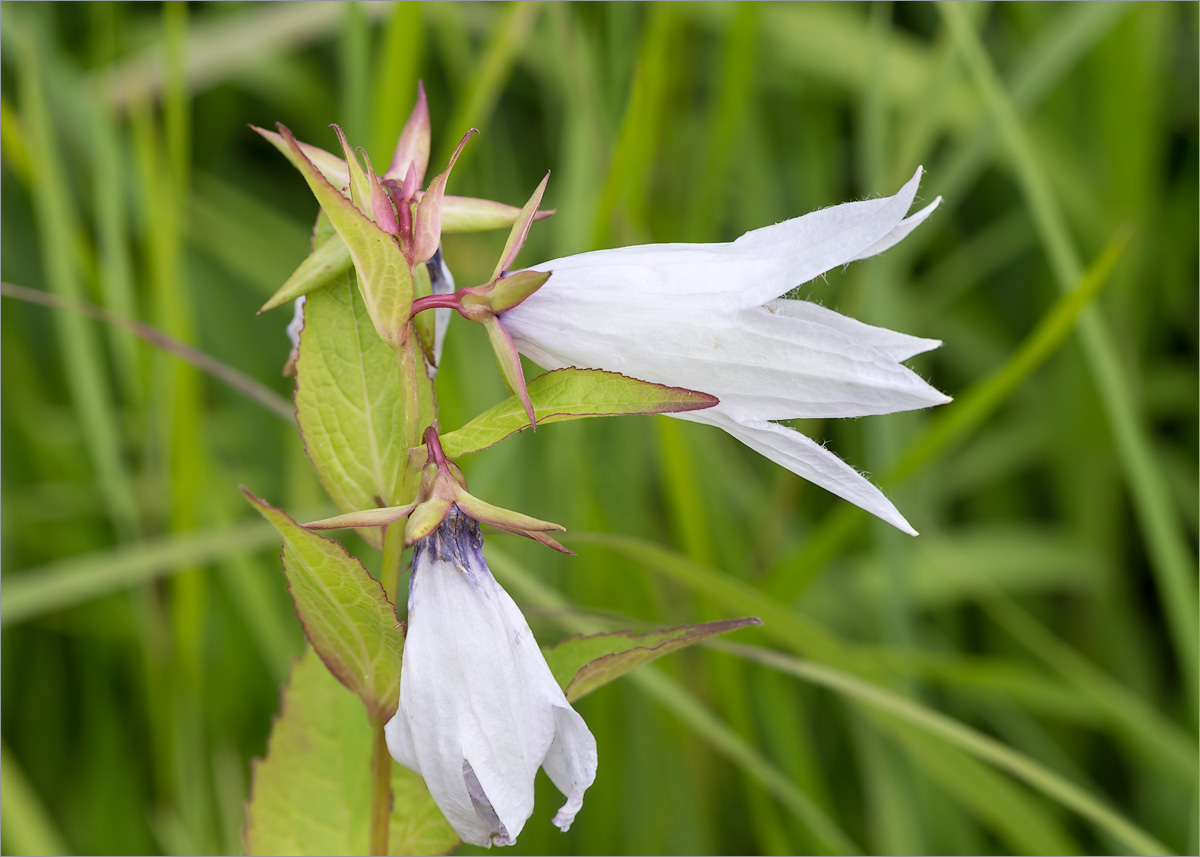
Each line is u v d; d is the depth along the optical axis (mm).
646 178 475
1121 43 556
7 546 524
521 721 341
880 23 494
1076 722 550
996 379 424
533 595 430
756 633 467
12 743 521
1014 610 502
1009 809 431
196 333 572
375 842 369
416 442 351
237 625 516
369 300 346
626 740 483
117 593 525
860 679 415
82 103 511
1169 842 507
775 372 349
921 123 491
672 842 469
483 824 345
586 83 471
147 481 524
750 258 351
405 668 343
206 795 496
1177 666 563
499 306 348
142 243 529
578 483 454
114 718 514
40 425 554
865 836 517
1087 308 446
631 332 352
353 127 459
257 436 571
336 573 346
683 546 454
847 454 557
